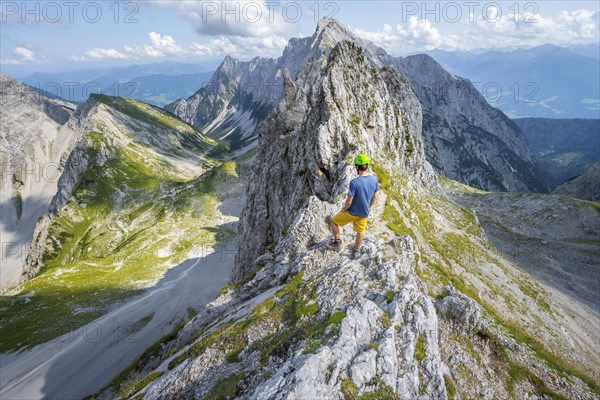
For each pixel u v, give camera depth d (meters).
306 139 60.91
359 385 12.36
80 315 103.44
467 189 176.25
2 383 77.31
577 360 35.53
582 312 61.53
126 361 83.19
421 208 56.47
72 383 76.50
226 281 126.62
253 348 17.92
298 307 18.70
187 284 125.19
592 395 21.83
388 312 16.05
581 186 192.50
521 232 121.31
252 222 74.50
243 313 22.38
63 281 128.50
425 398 13.14
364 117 64.69
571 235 115.94
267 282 29.31
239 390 15.57
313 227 27.61
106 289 121.38
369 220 34.12
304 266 22.83
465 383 16.83
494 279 49.56
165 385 18.62
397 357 14.00
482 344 19.91
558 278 88.06
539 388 20.08
